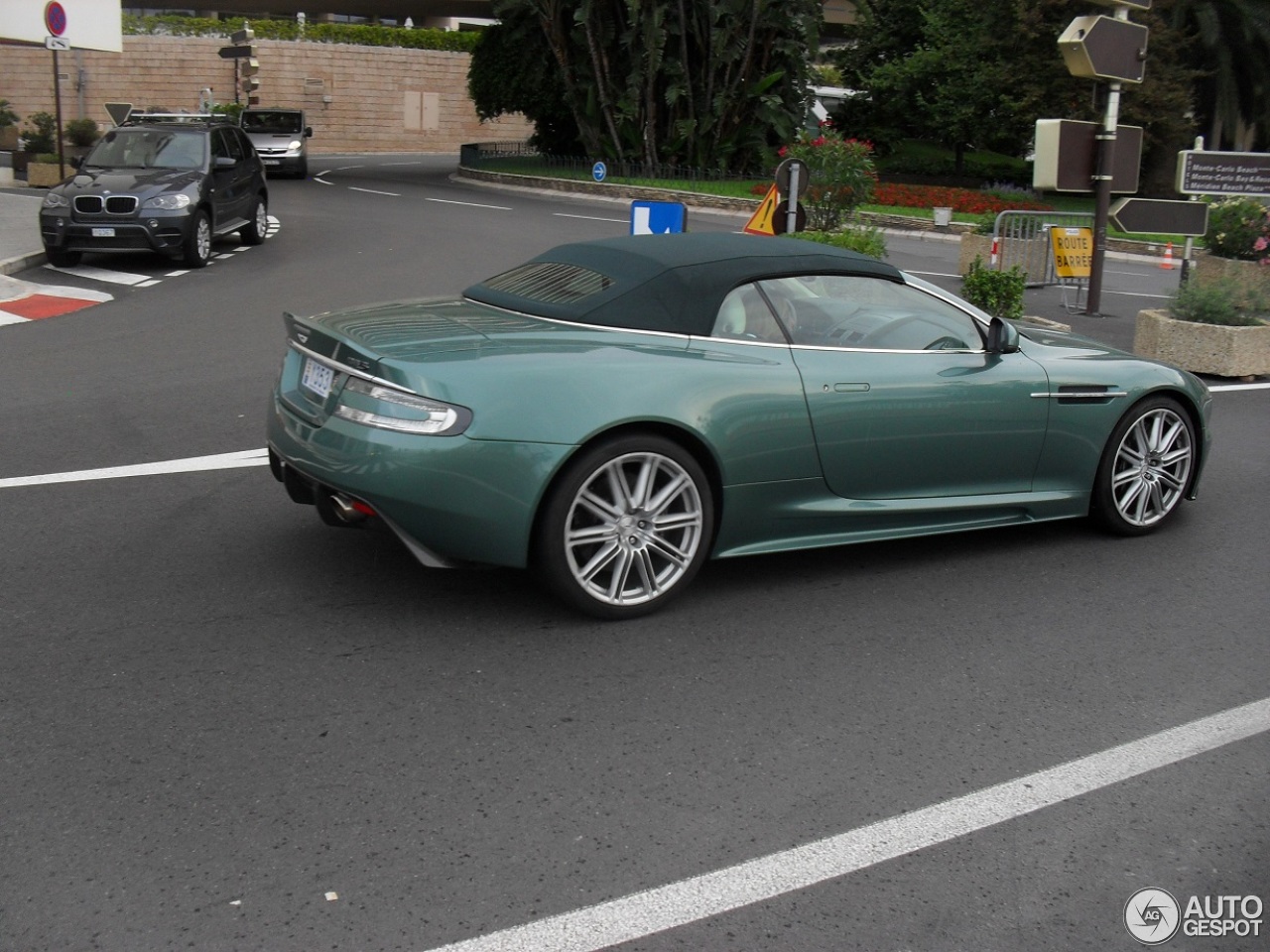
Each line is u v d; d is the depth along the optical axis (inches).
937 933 112.7
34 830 124.5
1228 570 219.3
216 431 294.5
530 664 168.4
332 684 160.2
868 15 1736.0
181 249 601.6
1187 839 130.2
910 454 204.4
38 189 985.5
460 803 132.3
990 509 217.6
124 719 149.0
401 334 180.9
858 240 564.7
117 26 896.3
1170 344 419.2
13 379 349.1
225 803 130.6
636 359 180.1
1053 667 174.2
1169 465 239.6
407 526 170.4
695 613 190.2
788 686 164.7
